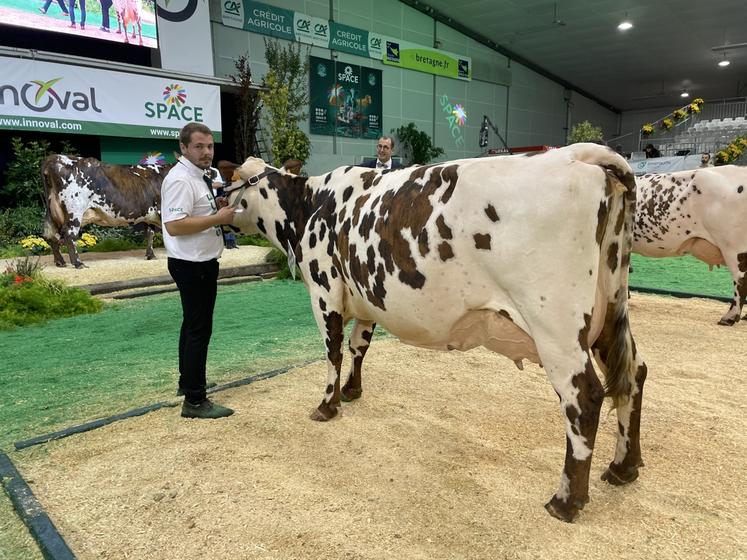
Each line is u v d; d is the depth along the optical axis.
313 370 4.54
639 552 2.19
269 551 2.24
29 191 12.38
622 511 2.48
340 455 3.07
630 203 2.37
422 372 4.47
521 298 2.32
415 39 20.50
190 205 3.44
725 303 6.94
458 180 2.47
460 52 22.31
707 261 6.19
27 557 2.27
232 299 7.66
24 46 13.54
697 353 4.87
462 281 2.50
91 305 7.00
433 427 3.42
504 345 2.60
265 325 6.23
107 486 2.77
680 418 3.49
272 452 3.11
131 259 10.33
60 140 13.74
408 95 20.58
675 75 27.70
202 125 3.48
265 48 16.11
